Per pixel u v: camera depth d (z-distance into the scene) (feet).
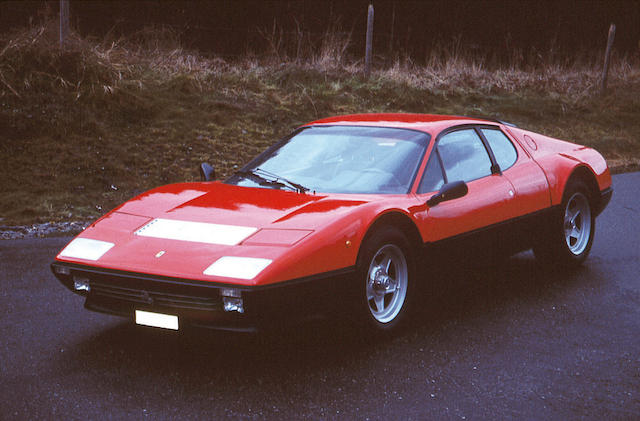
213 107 37.55
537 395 10.90
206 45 49.60
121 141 31.83
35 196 26.11
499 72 53.72
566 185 18.03
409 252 13.60
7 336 13.17
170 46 45.19
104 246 12.22
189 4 49.73
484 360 12.32
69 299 15.65
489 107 47.32
